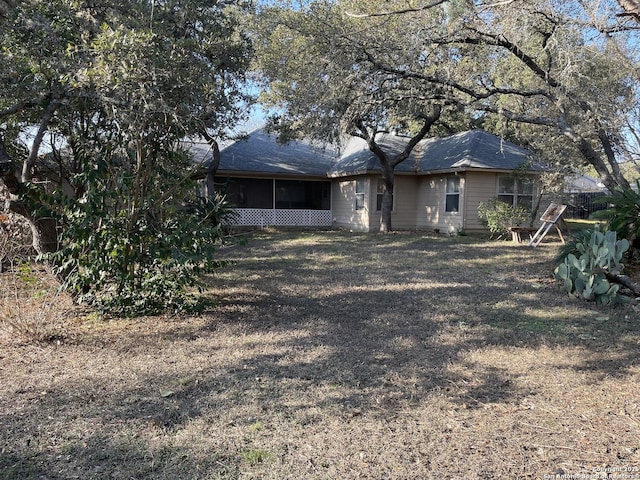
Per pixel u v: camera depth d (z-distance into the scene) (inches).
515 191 615.2
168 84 196.5
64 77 188.2
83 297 217.5
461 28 294.7
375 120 550.6
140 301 217.9
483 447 104.9
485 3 269.0
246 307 233.3
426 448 104.4
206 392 133.2
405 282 298.5
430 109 454.3
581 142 329.4
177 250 200.5
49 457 100.3
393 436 109.4
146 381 140.9
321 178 765.3
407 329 195.0
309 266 363.9
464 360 158.4
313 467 97.3
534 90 339.3
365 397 130.0
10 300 210.1
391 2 325.4
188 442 106.4
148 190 215.3
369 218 683.4
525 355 163.2
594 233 255.3
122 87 185.2
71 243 206.7
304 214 763.4
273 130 618.5
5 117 220.5
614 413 120.3
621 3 147.2
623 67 309.9
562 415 119.6
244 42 386.9
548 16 285.4
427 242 525.0
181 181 219.0
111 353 165.5
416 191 708.7
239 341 179.2
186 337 184.1
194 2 271.6
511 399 128.9
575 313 217.8
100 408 123.0
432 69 339.9
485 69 342.0
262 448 104.0
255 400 127.9
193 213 230.1
